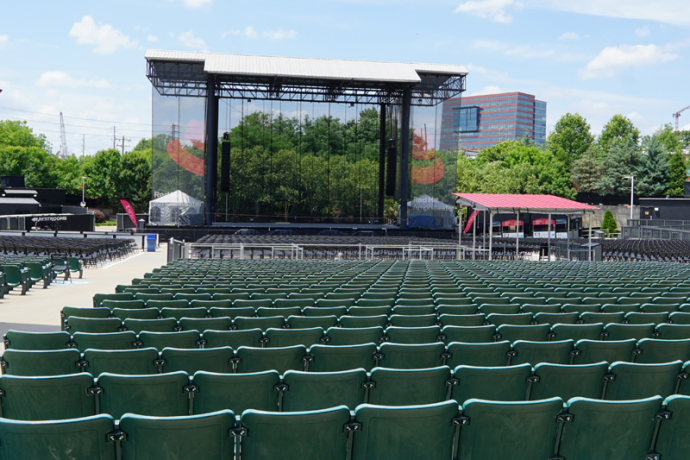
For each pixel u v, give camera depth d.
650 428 3.27
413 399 3.96
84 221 42.47
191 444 2.90
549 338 5.93
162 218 34.16
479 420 3.14
